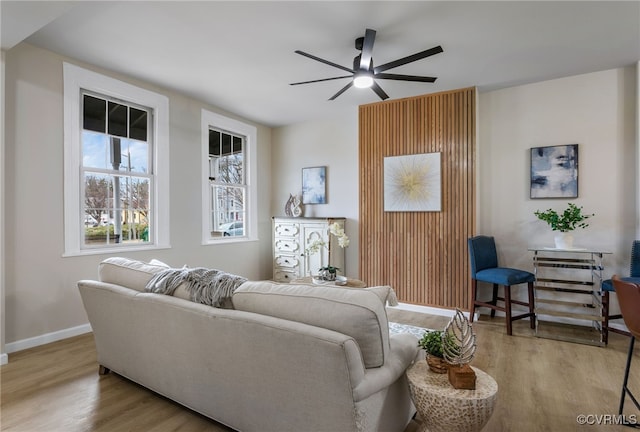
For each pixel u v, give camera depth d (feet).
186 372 6.17
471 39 9.55
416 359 5.98
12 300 9.43
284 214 18.71
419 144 14.15
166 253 13.46
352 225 16.48
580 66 11.35
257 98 14.55
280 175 18.97
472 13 8.30
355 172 16.44
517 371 8.45
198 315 5.68
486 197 13.58
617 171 11.51
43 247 10.03
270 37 9.50
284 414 4.99
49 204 10.18
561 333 11.18
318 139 17.63
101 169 11.65
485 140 13.64
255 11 8.26
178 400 6.48
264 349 4.95
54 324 10.27
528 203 12.85
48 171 10.16
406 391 5.87
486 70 11.64
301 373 4.65
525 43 9.78
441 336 5.35
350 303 4.74
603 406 6.88
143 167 12.94
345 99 14.74
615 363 8.89
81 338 10.52
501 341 10.52
